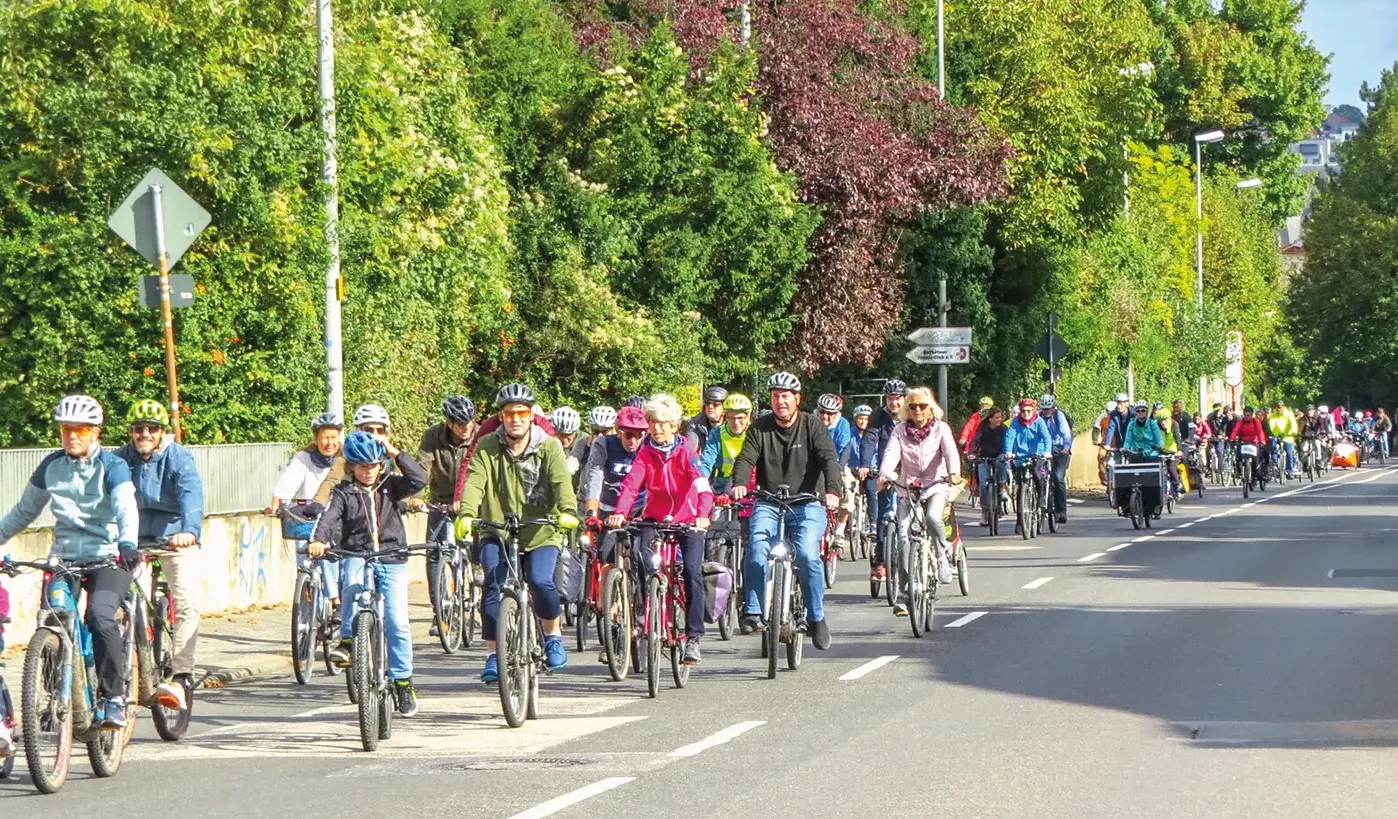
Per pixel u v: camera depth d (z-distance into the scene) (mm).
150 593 30859
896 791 23906
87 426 27828
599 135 77000
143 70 49438
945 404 90062
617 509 34219
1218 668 35344
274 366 52656
